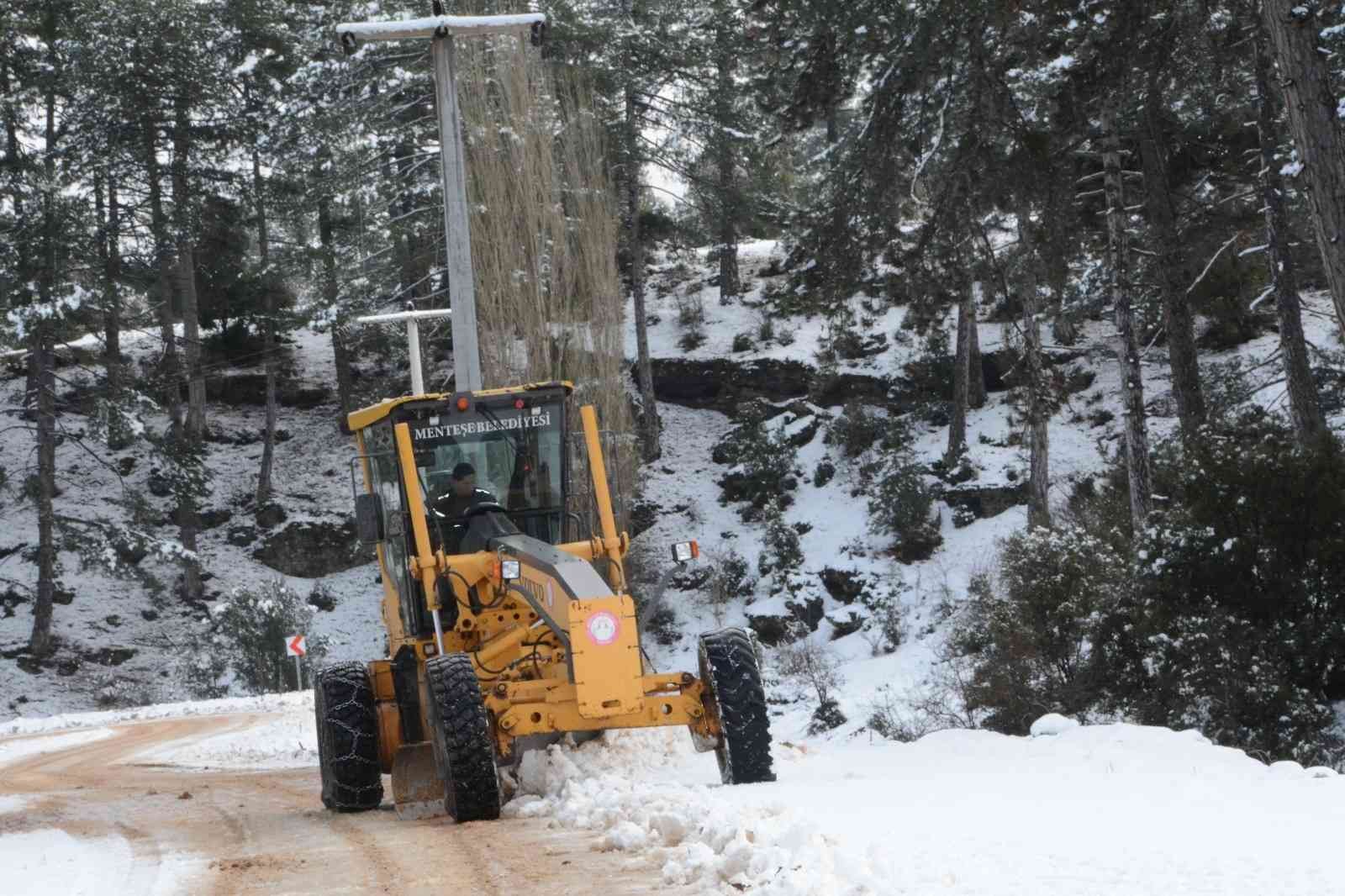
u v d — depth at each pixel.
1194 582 16.83
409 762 10.11
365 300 46.69
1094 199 27.06
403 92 41.19
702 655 9.73
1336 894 5.06
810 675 31.25
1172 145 25.73
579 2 43.06
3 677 47.25
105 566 48.28
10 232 48.84
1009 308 20.72
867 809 7.77
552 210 30.56
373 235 44.31
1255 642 16.02
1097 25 17.98
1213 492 16.94
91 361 54.66
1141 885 5.36
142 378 58.12
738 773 9.38
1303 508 16.38
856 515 44.97
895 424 48.12
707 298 62.81
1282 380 25.53
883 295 20.91
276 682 45.50
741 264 66.94
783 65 20.30
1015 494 42.41
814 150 63.31
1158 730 11.16
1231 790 8.41
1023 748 11.22
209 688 45.56
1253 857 5.78
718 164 49.50
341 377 59.34
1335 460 16.55
